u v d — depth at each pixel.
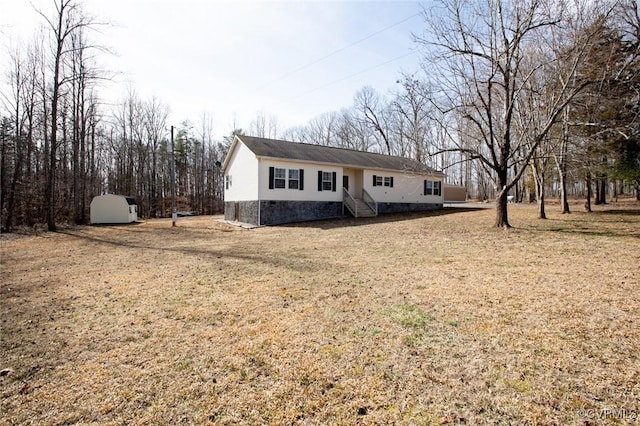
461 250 8.54
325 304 4.79
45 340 3.86
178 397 2.72
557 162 14.32
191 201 41.41
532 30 12.03
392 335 3.71
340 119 43.69
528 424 2.26
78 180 24.28
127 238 13.77
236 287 5.82
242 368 3.13
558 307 4.32
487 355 3.20
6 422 2.45
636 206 18.86
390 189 22.33
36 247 11.60
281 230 14.78
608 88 10.18
